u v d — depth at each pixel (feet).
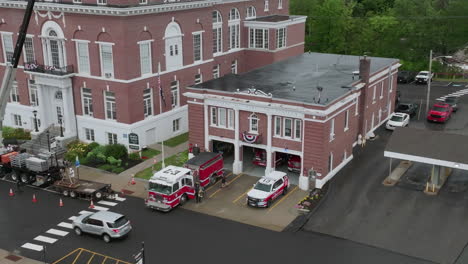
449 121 210.59
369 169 158.10
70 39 175.11
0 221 126.41
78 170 159.63
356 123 172.35
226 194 141.90
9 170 154.10
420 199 136.05
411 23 311.88
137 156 169.07
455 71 304.91
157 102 182.80
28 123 196.85
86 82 177.27
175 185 130.93
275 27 231.50
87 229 116.98
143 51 173.17
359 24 336.49
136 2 165.27
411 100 242.58
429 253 109.40
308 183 144.46
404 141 145.07
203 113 157.99
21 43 118.73
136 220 126.82
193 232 120.37
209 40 203.21
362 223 123.54
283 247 112.78
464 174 153.28
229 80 173.47
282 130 146.20
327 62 207.21
